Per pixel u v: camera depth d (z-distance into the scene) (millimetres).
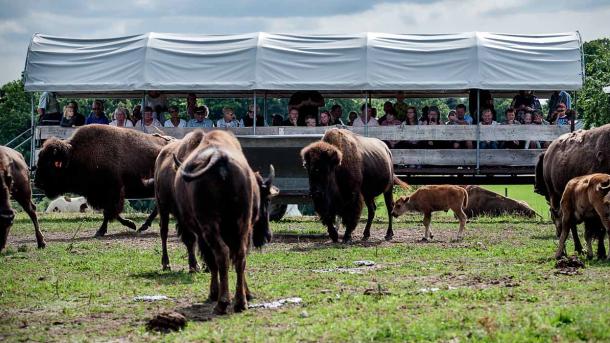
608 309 11047
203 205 11734
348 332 10492
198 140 14266
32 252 19312
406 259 17484
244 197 11852
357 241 21422
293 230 24250
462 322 10727
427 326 10500
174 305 12867
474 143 27672
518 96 28531
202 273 15836
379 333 10250
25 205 20000
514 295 12633
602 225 16562
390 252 18625
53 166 22828
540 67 27344
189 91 29109
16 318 12172
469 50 27266
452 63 27281
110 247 20266
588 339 9773
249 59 27469
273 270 16141
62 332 11352
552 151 20094
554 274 14734
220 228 11977
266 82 27328
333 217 20562
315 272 15773
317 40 27688
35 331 11398
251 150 23844
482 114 27719
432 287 13734
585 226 16703
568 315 10578
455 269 15773
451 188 21562
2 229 18500
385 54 27359
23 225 25953
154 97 30016
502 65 27266
